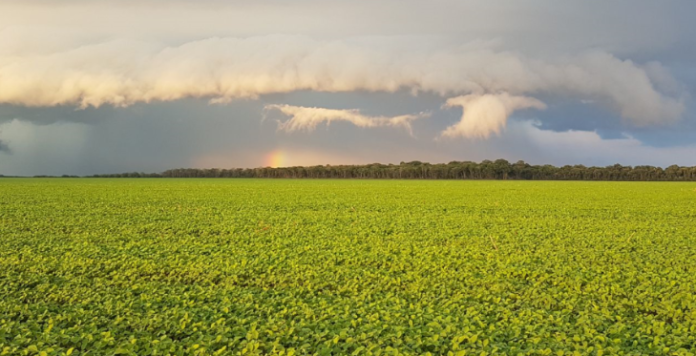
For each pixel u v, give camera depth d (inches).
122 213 1358.3
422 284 564.7
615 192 2566.4
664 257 740.7
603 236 955.3
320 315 457.1
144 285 567.5
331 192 2502.5
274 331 414.6
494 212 1427.2
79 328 418.0
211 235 969.5
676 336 402.3
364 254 745.6
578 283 568.4
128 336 413.4
